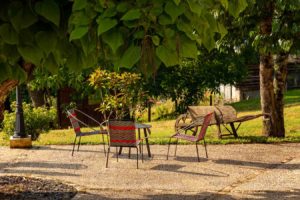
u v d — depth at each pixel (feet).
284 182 27.84
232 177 29.55
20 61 9.17
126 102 52.47
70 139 48.55
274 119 45.73
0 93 16.15
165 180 29.04
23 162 36.27
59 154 39.78
